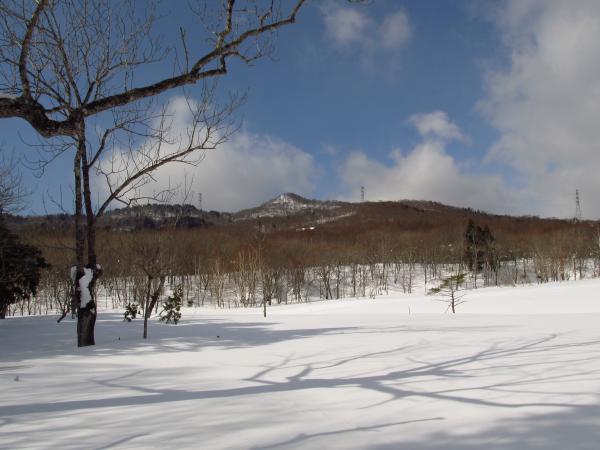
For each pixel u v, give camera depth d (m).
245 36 7.18
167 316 17.55
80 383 5.51
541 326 11.54
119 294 44.69
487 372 5.07
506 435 2.98
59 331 14.68
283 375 5.64
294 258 63.06
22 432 3.47
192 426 3.49
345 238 87.25
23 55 5.93
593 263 68.12
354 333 10.70
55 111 7.78
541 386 4.26
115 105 6.75
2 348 10.04
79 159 10.94
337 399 4.17
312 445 2.96
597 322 12.87
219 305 51.06
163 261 13.34
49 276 32.53
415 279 70.94
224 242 62.09
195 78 7.19
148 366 6.80
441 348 7.31
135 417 3.81
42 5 6.01
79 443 3.18
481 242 67.94
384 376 5.18
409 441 2.96
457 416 3.44
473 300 34.00
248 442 3.07
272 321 18.02
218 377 5.70
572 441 2.83
